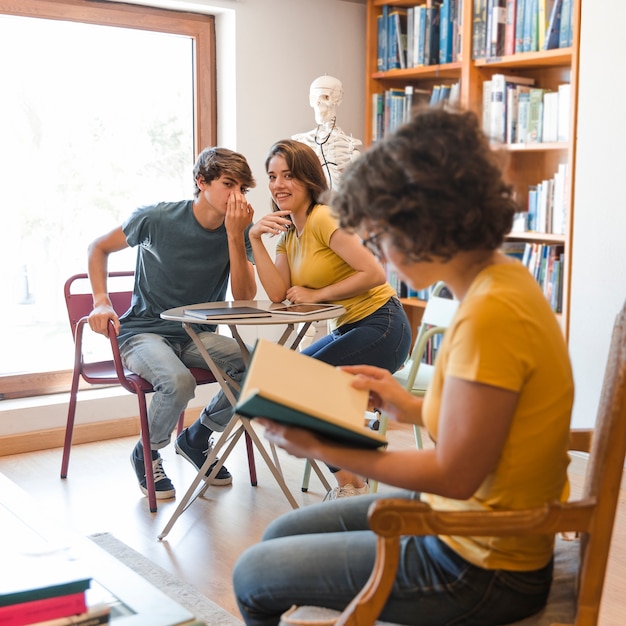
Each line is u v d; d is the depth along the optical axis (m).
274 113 4.57
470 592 1.29
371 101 4.76
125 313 3.57
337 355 2.96
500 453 1.25
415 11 4.50
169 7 4.32
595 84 3.54
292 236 3.20
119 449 3.94
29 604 1.30
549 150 4.23
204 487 3.16
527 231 4.09
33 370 4.15
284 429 1.30
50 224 4.16
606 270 3.55
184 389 3.13
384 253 1.34
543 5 3.87
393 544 1.24
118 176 4.34
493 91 4.15
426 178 1.21
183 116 4.51
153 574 2.62
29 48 4.02
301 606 1.39
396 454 1.26
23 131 4.04
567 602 1.37
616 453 1.23
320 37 4.70
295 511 1.61
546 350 1.24
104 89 4.24
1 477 1.94
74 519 3.09
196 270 3.41
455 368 1.22
